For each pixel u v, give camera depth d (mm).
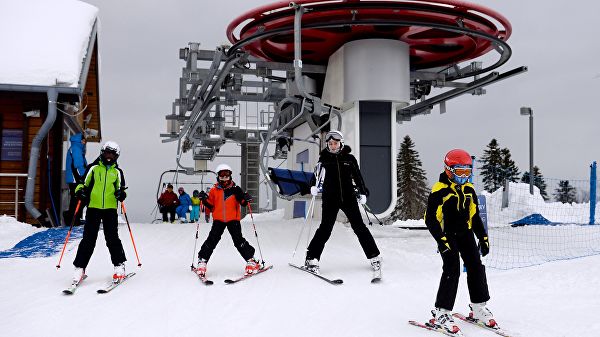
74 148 11336
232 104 14719
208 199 6395
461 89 13867
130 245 9000
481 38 11742
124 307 5004
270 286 5918
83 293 5574
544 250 9047
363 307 5016
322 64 13570
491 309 4891
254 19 10945
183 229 11016
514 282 6176
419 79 13125
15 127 12406
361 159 11656
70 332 4230
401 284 6082
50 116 11461
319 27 10227
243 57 11844
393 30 11352
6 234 9641
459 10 10523
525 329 4230
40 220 11516
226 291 5668
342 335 4160
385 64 11492
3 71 11578
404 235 10797
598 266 6699
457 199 4352
